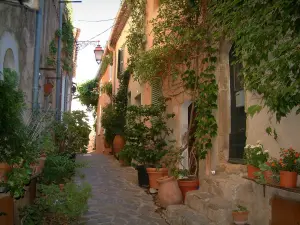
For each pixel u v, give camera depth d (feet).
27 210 15.21
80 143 35.81
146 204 22.74
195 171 23.66
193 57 23.90
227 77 20.84
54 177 21.79
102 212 20.42
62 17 39.58
